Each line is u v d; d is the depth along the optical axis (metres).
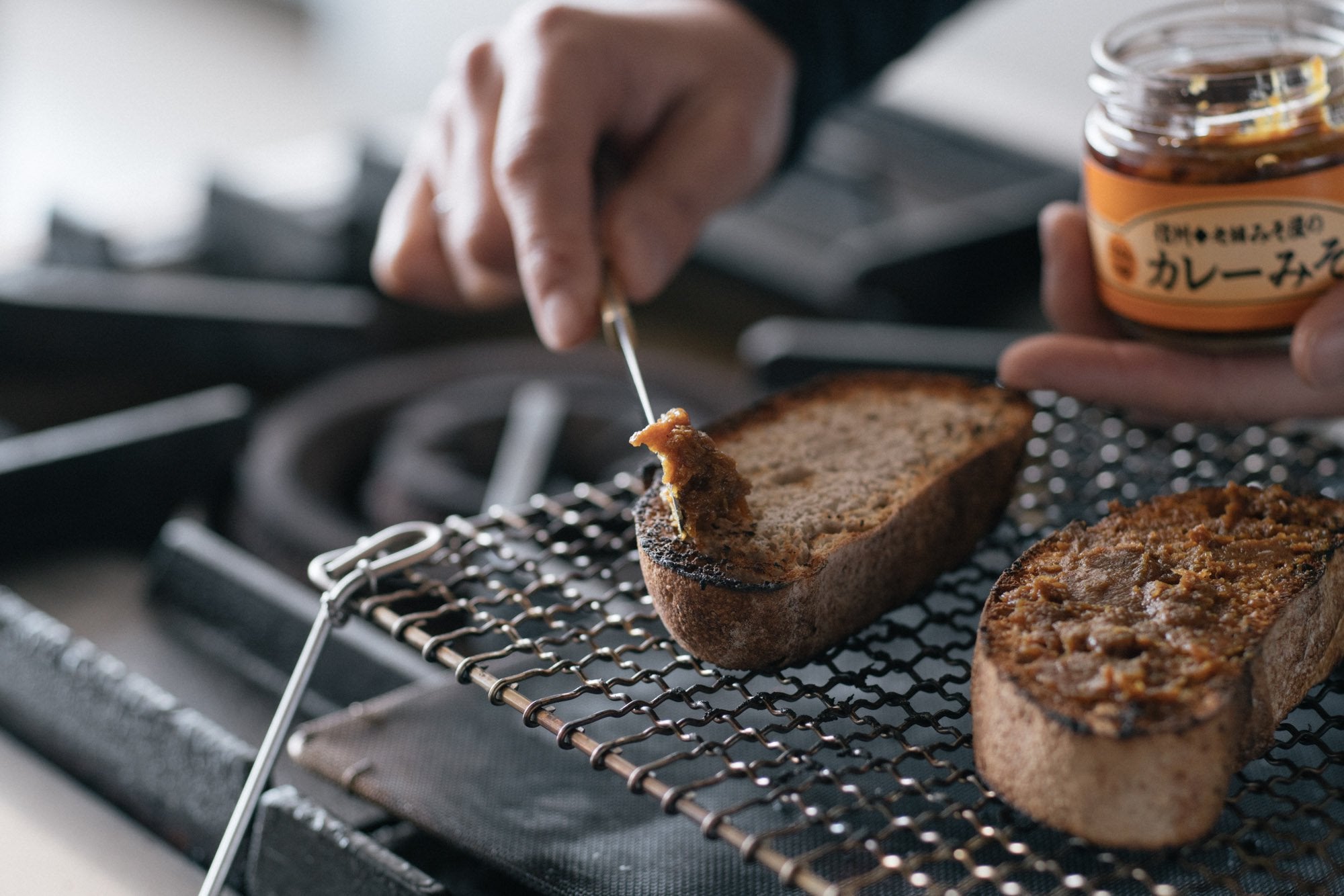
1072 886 0.51
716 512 0.59
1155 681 0.54
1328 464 0.67
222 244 1.07
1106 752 0.53
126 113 2.16
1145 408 0.67
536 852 0.58
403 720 0.62
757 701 0.56
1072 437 0.71
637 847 0.58
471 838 0.58
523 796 0.59
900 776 0.55
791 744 0.60
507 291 0.78
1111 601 0.56
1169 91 0.63
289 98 2.17
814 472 0.63
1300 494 0.61
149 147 2.01
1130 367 0.67
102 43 2.48
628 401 0.84
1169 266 0.64
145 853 0.63
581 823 0.59
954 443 0.64
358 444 0.85
